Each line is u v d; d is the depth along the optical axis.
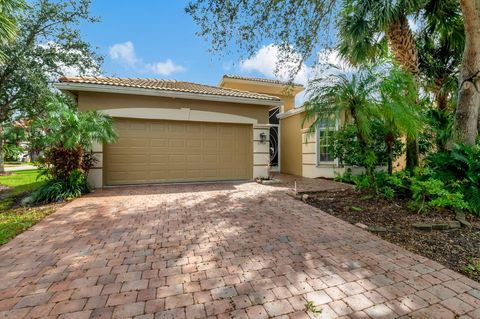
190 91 9.65
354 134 6.82
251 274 3.05
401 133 6.38
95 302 2.51
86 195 7.61
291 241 4.07
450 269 3.18
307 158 12.70
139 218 5.33
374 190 6.51
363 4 6.86
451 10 7.27
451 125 7.40
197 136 10.21
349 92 5.61
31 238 4.21
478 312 2.38
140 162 9.45
